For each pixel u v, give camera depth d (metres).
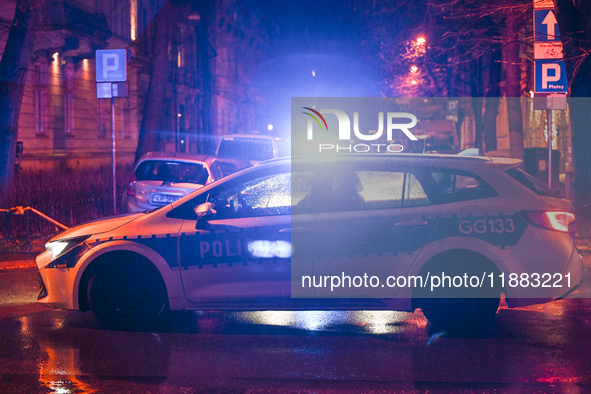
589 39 13.72
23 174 18.64
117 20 36.38
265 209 6.93
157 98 22.81
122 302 6.86
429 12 26.69
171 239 6.84
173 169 13.98
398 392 4.98
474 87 33.28
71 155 32.75
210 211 6.63
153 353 6.04
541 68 13.88
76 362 5.74
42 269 7.04
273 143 19.06
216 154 18.98
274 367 5.61
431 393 4.95
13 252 12.74
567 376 5.35
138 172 13.25
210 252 6.82
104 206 16.86
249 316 7.58
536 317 7.45
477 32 19.67
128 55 13.67
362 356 5.93
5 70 17.78
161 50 22.80
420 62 36.19
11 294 8.74
